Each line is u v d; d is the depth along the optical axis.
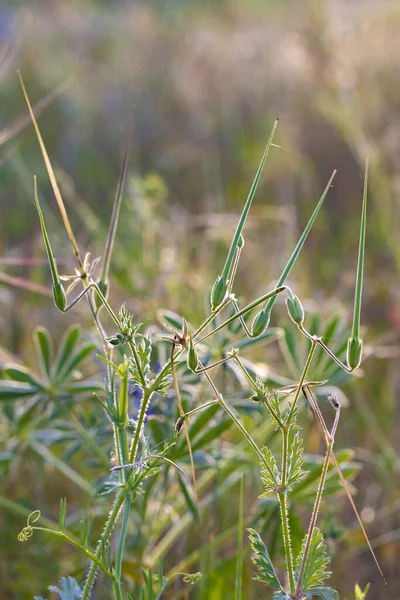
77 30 2.53
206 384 0.77
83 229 1.18
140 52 2.29
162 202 1.25
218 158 1.72
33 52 2.19
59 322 1.16
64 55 2.29
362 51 1.72
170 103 2.05
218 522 0.86
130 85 2.13
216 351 0.78
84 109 2.01
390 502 0.99
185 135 1.93
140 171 1.77
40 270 1.22
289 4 2.31
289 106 1.80
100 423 0.80
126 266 1.04
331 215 1.60
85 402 0.90
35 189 0.58
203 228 1.41
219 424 0.75
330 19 1.72
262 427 0.82
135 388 0.64
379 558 0.91
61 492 0.95
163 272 1.06
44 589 0.83
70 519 0.84
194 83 2.05
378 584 0.89
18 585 0.84
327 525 0.80
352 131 1.50
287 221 1.33
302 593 0.60
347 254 1.47
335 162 1.70
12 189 1.67
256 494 0.85
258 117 1.87
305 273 1.24
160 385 0.61
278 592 0.60
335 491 0.78
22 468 0.96
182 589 0.79
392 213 1.40
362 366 1.16
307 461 0.79
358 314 0.56
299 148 1.72
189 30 2.51
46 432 0.82
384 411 1.10
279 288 0.57
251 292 1.19
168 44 2.37
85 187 1.76
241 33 2.34
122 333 0.60
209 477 0.81
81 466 0.91
